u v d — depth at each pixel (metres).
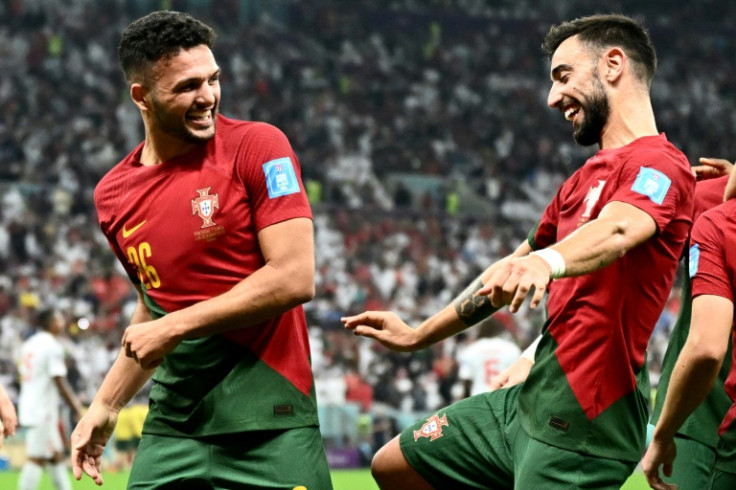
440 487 5.27
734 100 52.25
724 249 4.64
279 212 4.63
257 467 4.75
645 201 4.36
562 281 4.70
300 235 4.63
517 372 5.41
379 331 5.32
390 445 5.39
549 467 4.58
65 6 44.25
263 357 4.79
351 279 33.09
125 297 28.20
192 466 4.80
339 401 24.17
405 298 32.69
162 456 4.88
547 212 5.09
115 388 5.27
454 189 43.16
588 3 55.06
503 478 5.05
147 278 4.89
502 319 28.27
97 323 26.34
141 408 20.61
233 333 4.75
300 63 47.78
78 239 31.97
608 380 4.54
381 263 34.59
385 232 37.41
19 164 35.69
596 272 4.54
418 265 35.50
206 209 4.71
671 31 54.25
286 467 4.73
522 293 3.88
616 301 4.52
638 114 4.71
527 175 45.72
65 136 37.47
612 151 4.64
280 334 4.84
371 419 23.78
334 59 48.84
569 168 46.69
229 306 4.52
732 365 4.88
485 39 52.91
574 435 4.55
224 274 4.75
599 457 4.55
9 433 5.18
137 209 4.85
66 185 35.31
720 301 4.59
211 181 4.71
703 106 51.38
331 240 35.44
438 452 5.20
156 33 4.54
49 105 38.97
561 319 4.66
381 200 40.97
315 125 44.31
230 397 4.76
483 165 45.28
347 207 37.91
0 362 24.75
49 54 41.28
